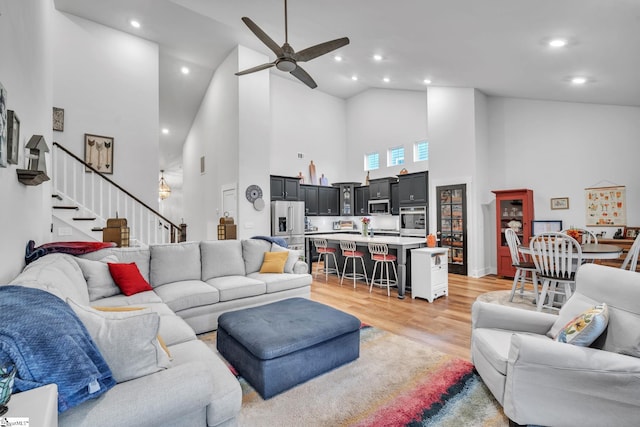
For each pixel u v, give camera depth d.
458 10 2.99
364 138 8.80
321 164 8.75
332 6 3.48
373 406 1.92
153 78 6.04
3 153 1.58
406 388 2.11
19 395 0.92
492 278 5.59
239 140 6.16
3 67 1.65
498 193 5.64
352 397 2.01
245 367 2.17
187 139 10.28
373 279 4.85
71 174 5.11
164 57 6.70
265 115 6.55
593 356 1.50
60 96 5.11
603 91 4.32
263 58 6.58
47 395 0.92
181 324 2.18
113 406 1.11
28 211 2.35
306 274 4.02
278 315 2.49
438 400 1.97
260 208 6.38
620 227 4.74
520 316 2.11
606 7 2.40
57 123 5.04
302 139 8.35
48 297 1.22
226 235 4.72
